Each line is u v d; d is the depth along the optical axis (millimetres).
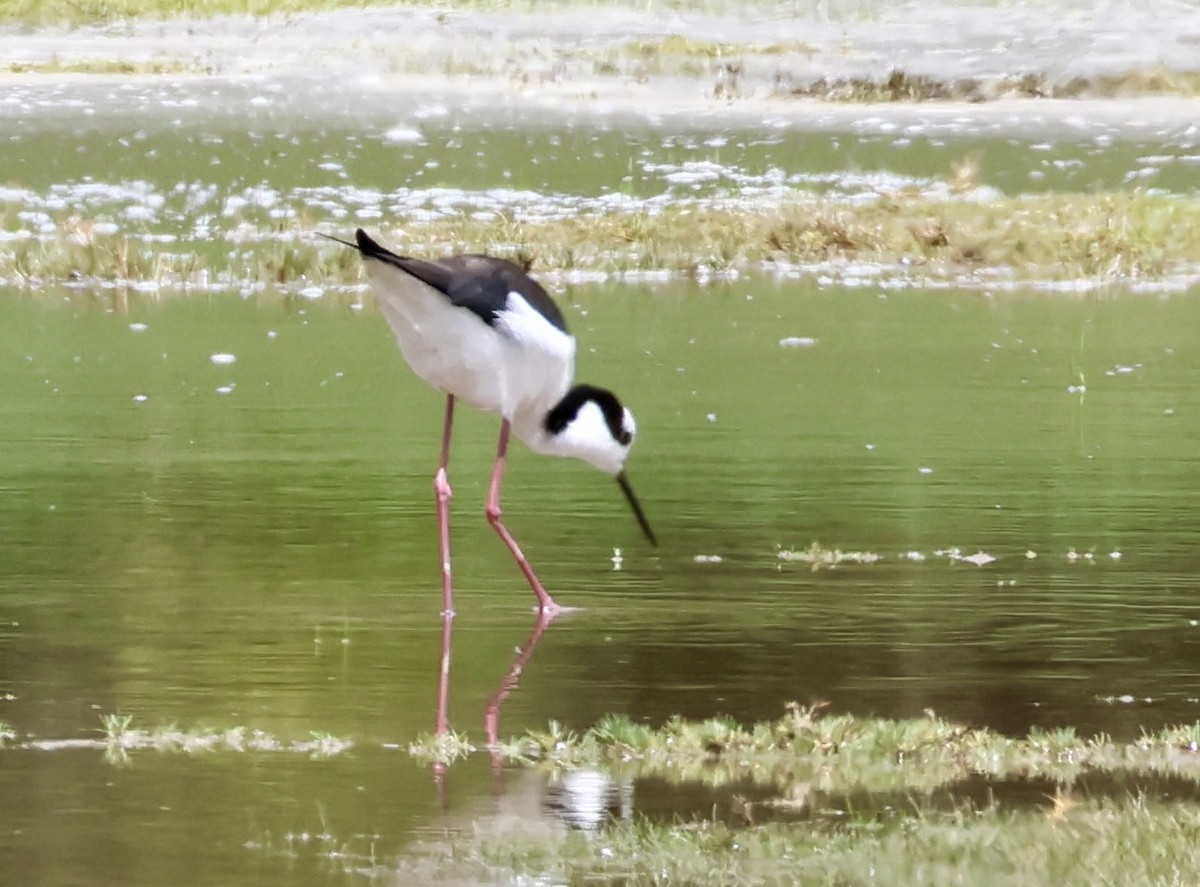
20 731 9188
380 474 14461
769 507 13703
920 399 17047
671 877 7445
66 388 17156
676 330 19969
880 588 11773
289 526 13117
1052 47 38031
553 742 9062
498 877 7473
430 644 10719
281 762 8805
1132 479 14461
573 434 12258
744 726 9352
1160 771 8797
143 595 11523
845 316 20906
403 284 11688
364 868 7547
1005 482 14367
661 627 11039
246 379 17656
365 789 8477
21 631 10773
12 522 13055
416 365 11969
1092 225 25156
